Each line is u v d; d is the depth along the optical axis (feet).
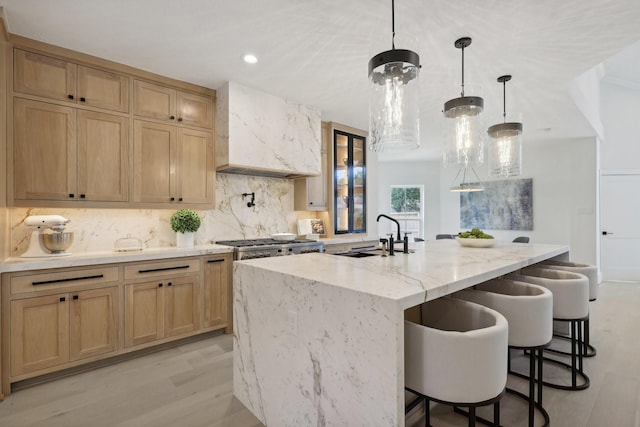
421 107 13.42
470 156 8.39
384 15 7.44
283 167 12.62
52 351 7.91
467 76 10.50
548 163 20.62
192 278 10.30
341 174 16.26
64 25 7.84
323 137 15.55
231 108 11.19
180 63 9.80
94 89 9.34
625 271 19.79
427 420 6.09
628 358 9.24
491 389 4.28
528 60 9.49
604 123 20.17
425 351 4.39
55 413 6.73
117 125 9.72
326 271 5.93
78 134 9.06
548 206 20.63
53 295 7.93
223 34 8.27
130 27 7.95
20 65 8.25
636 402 7.08
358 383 4.50
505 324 4.58
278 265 6.64
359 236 16.56
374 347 4.28
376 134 6.27
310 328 5.27
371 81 6.19
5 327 7.32
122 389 7.64
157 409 6.86
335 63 9.84
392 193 26.48
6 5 7.09
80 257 8.38
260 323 6.47
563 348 9.97
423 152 22.49
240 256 11.19
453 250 9.41
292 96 12.45
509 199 22.26
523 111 13.82
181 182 10.99
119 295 8.91
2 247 7.90
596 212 18.88
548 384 7.77
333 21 7.72
